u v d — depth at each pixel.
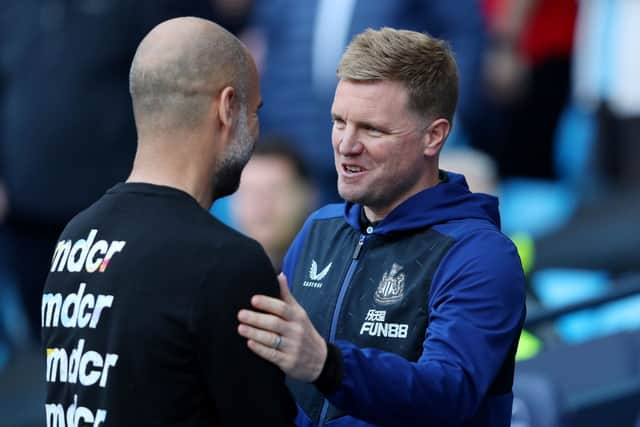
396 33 10.29
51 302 9.49
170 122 9.25
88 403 8.98
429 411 9.20
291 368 8.77
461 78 23.52
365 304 10.38
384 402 9.07
